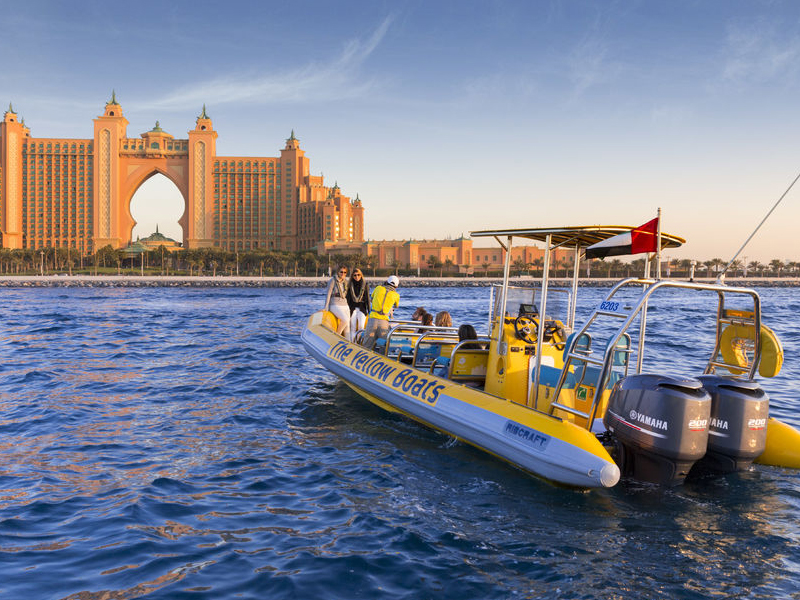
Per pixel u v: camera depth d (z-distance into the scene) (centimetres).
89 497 512
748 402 507
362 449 656
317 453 641
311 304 4338
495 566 393
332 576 379
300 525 457
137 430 731
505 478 563
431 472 580
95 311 3300
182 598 353
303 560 400
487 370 673
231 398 916
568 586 367
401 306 3819
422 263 16475
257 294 6994
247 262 17025
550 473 511
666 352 1414
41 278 11844
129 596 355
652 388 482
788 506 489
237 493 524
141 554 407
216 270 17150
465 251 16450
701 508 485
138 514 474
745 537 434
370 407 858
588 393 588
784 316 2856
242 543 427
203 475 570
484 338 761
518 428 549
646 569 388
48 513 476
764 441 515
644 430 479
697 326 2208
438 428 677
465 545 423
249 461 613
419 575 381
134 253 19375
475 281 12762
